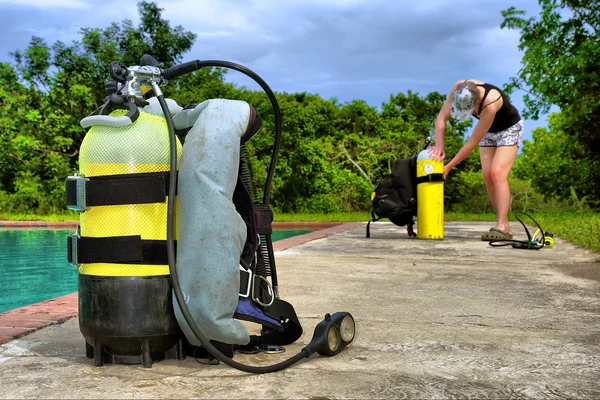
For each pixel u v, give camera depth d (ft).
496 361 6.70
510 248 20.43
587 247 20.07
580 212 63.98
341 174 74.13
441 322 8.76
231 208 6.27
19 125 67.15
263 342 7.54
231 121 6.52
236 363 6.01
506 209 22.65
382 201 24.62
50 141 67.56
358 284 12.32
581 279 13.09
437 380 5.97
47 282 18.69
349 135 79.61
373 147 78.54
